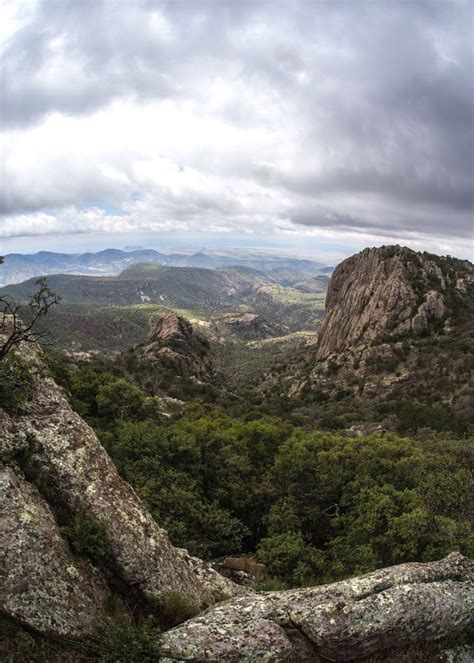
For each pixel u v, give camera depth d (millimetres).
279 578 19844
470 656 9750
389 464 30625
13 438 9898
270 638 8781
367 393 122375
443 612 9781
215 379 145750
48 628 8000
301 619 9328
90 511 9898
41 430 10438
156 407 64062
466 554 18562
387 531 21125
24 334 11617
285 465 31656
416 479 28531
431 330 147875
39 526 8758
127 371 121875
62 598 8367
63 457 10273
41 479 9867
